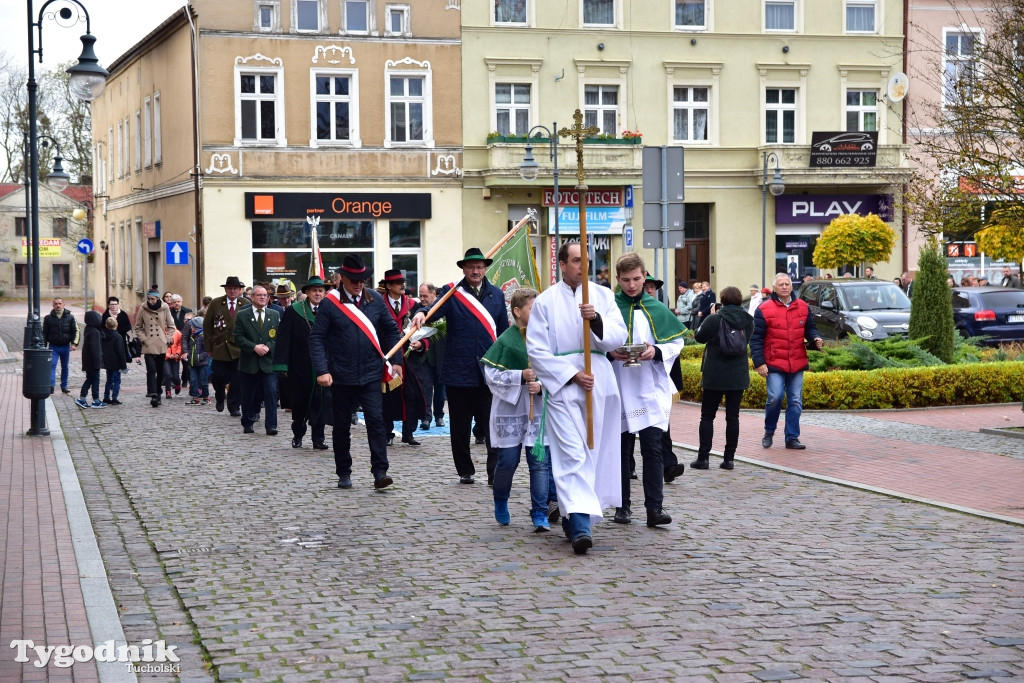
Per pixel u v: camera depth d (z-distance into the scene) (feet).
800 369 45.65
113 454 47.16
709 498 35.40
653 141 124.67
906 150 127.65
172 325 69.10
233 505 35.14
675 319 30.86
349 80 118.01
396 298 51.49
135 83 144.56
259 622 22.56
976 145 51.34
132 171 148.25
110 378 69.05
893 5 128.57
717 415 59.06
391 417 48.52
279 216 116.47
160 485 39.06
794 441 45.75
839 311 80.94
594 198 123.24
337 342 37.24
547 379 28.27
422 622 22.39
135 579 26.23
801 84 127.24
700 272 128.26
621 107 123.75
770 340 45.80
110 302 69.77
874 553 27.73
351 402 37.83
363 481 39.50
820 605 23.22
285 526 31.83
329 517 33.01
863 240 106.63
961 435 49.16
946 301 68.90
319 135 117.70
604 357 28.89
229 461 44.83
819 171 125.29
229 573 26.63
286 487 38.40
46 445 49.67
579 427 28.17
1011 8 51.72
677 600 23.68
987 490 36.14
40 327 53.67
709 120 126.11
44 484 39.19
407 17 118.11
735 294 40.73
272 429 54.03
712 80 125.39
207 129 114.52
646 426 30.48
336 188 117.60
